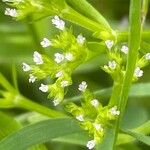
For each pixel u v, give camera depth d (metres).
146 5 0.11
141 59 0.10
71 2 0.10
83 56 0.10
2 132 0.13
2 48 0.17
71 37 0.10
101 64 0.17
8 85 0.13
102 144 0.10
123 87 0.09
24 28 0.17
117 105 0.10
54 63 0.10
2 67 0.18
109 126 0.10
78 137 0.12
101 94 0.12
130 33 0.09
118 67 0.10
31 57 0.17
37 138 0.10
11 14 0.10
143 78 0.17
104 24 0.10
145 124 0.11
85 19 0.10
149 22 0.18
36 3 0.10
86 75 0.18
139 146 0.15
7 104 0.13
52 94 0.10
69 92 0.17
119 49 0.10
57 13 0.10
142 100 0.16
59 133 0.10
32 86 0.17
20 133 0.10
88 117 0.10
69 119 0.10
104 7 0.18
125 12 0.19
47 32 0.16
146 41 0.11
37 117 0.15
